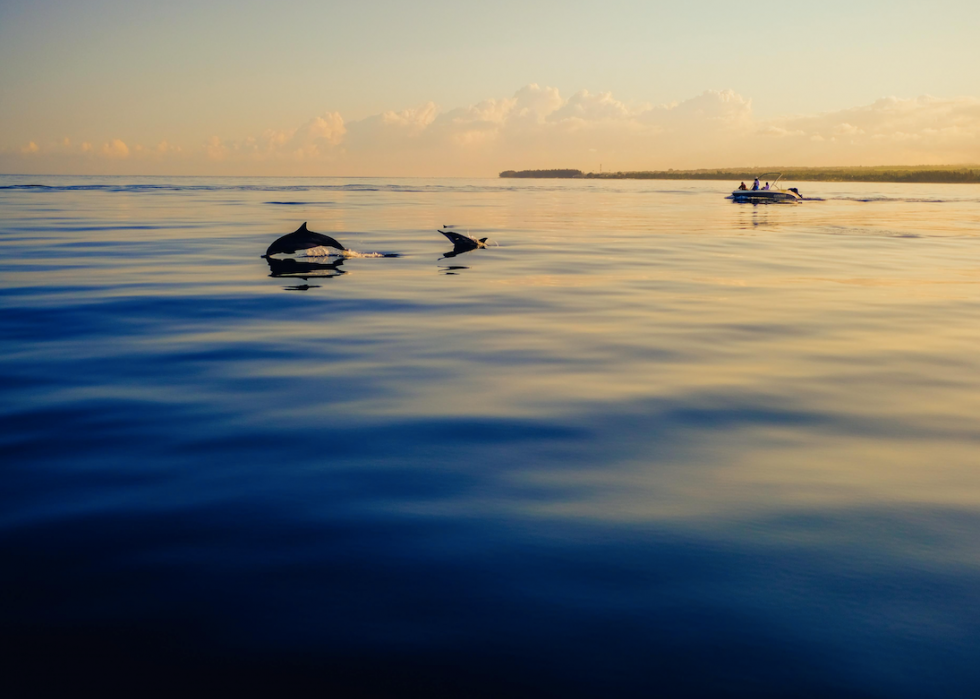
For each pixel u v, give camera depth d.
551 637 3.31
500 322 10.66
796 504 4.74
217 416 6.39
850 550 4.13
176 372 7.82
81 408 6.56
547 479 5.11
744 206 54.94
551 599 3.61
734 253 20.62
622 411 6.64
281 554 4.03
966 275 16.16
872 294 13.46
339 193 77.81
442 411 6.59
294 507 4.62
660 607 3.55
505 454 5.57
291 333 9.82
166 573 3.82
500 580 3.78
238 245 21.39
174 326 10.23
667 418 6.46
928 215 43.06
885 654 3.21
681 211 46.56
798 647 3.25
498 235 26.59
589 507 4.66
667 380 7.67
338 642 3.26
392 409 6.64
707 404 6.88
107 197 57.44
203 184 120.38
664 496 4.84
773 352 8.94
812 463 5.45
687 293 13.43
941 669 3.11
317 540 4.20
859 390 7.34
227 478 5.07
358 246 21.86
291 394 7.07
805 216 41.59
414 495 4.82
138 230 26.48
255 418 6.35
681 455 5.58
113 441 5.76
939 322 10.85
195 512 4.54
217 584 3.72
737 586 3.74
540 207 50.56
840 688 2.99
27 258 17.81
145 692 2.94
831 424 6.32
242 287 13.77
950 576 3.86
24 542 4.14
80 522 4.39
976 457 5.58
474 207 49.44
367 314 11.23
